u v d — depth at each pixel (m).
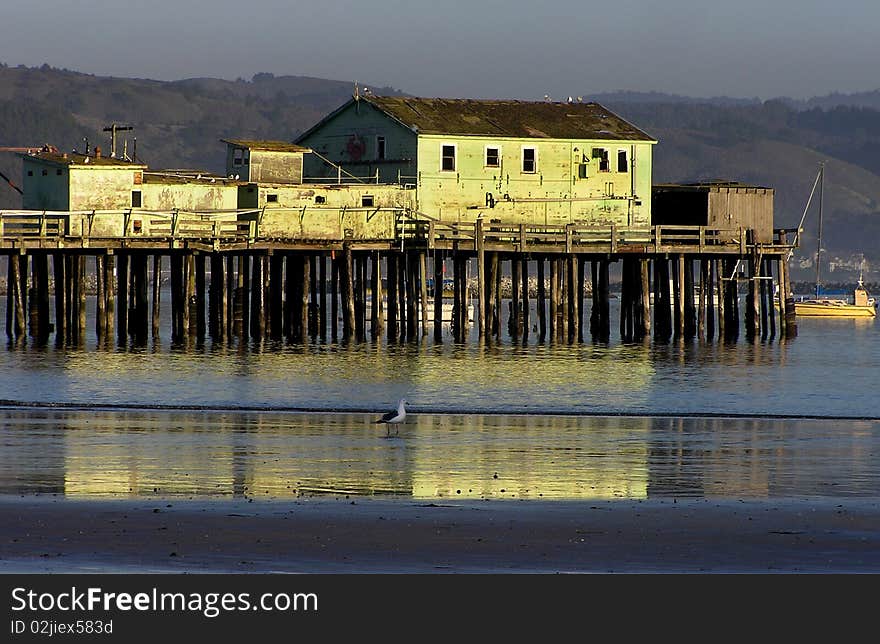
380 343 191.38
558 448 95.06
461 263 198.38
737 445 97.50
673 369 162.62
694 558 62.12
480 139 199.00
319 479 80.50
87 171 180.38
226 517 68.06
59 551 61.69
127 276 186.25
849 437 102.25
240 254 189.12
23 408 113.88
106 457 87.56
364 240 190.38
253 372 149.00
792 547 63.94
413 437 99.31
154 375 144.38
